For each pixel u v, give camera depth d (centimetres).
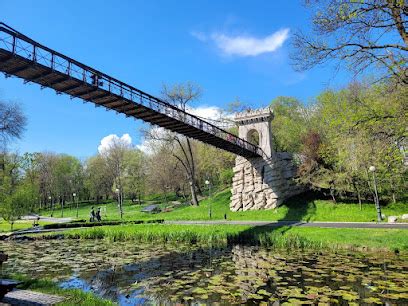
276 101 4603
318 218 2530
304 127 3891
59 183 6800
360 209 2628
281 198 3150
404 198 2705
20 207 2845
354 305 727
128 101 1471
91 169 7175
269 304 761
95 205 6944
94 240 2142
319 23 1105
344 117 1259
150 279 1051
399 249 1344
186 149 5147
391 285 866
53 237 2291
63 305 587
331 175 2730
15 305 593
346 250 1434
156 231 2123
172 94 3762
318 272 1047
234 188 3381
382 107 1123
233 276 1038
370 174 2455
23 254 1600
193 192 4006
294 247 1594
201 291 878
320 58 1138
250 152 3014
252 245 1738
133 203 6562
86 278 1092
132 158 6594
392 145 1123
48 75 1168
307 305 741
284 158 3328
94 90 1318
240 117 3400
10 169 4150
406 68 1030
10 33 1026
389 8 985
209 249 1650
